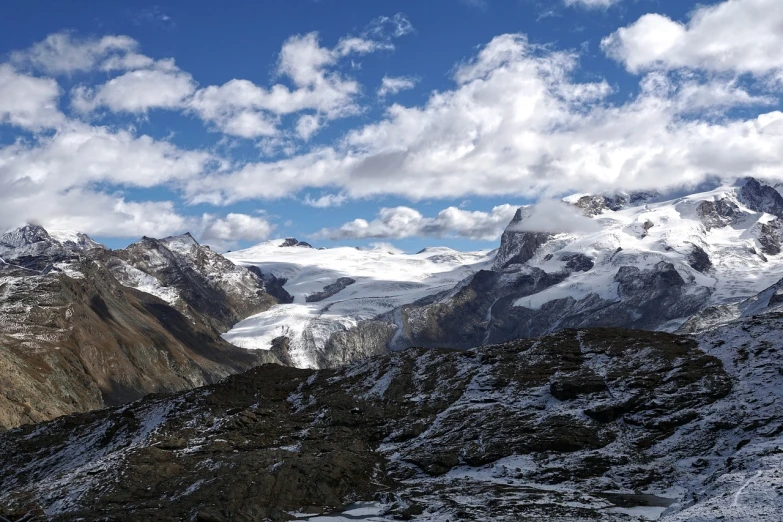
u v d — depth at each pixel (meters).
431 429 99.19
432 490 81.31
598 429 92.44
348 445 95.50
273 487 80.00
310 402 112.38
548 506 73.12
